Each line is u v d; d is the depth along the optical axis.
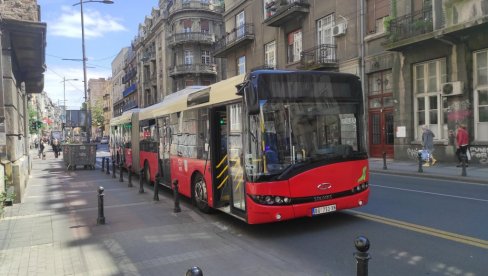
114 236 7.15
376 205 8.79
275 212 6.35
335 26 23.12
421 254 5.47
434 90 18.16
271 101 6.49
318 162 6.68
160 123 12.35
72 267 5.60
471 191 10.52
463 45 16.56
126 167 18.36
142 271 5.38
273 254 5.85
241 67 34.22
